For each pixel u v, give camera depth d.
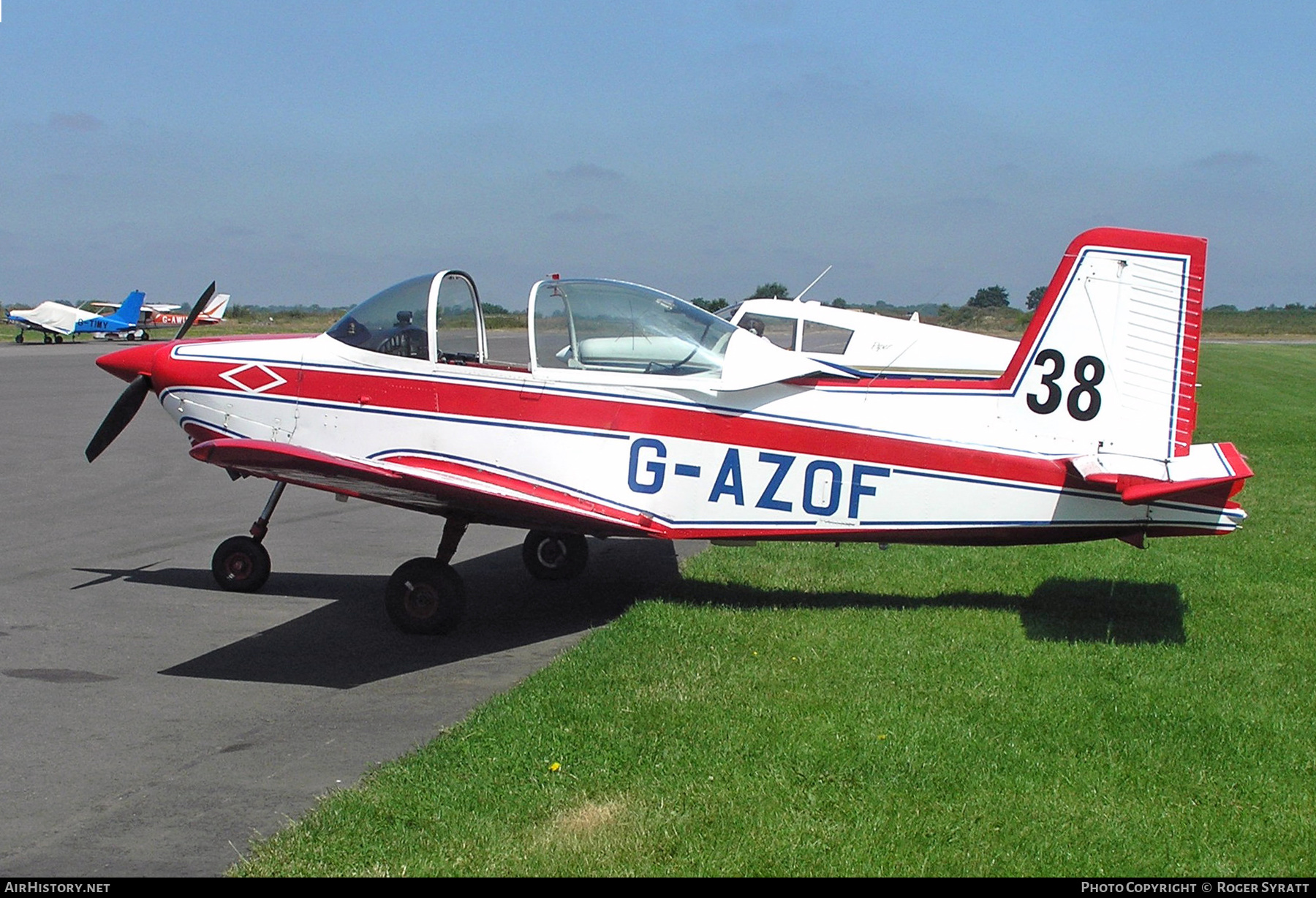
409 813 3.57
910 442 5.89
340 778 3.96
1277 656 5.39
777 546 8.12
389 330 6.38
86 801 3.75
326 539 8.54
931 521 5.92
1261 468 12.58
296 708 4.74
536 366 6.19
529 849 3.33
